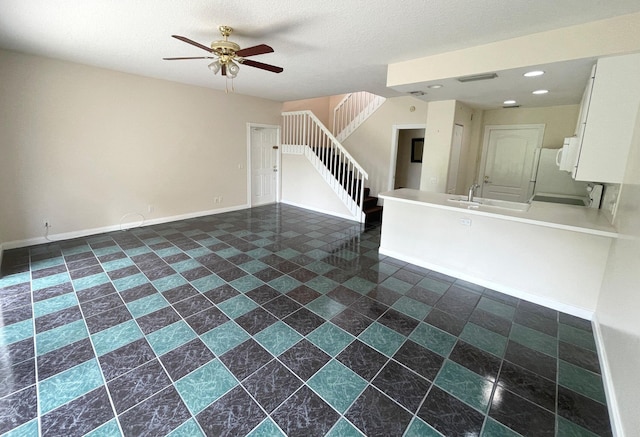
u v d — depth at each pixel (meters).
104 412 1.61
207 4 2.27
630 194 2.14
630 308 1.73
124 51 3.47
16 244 3.91
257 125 6.59
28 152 3.84
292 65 3.79
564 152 2.95
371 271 3.58
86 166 4.34
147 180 5.04
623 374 1.64
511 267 3.03
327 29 2.68
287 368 1.97
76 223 4.38
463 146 5.27
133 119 4.70
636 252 1.79
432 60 3.29
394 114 6.50
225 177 6.21
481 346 2.25
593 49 2.37
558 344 2.30
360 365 2.02
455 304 2.86
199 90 5.46
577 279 2.67
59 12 2.45
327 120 8.23
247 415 1.62
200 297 2.85
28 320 2.42
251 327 2.41
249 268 3.56
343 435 1.53
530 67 2.72
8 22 2.67
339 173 6.16
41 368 1.91
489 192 5.62
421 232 3.72
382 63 3.65
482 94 4.04
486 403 1.75
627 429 1.44
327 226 5.51
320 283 3.23
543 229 2.80
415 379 1.91
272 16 2.45
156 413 1.62
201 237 4.66
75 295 2.82
